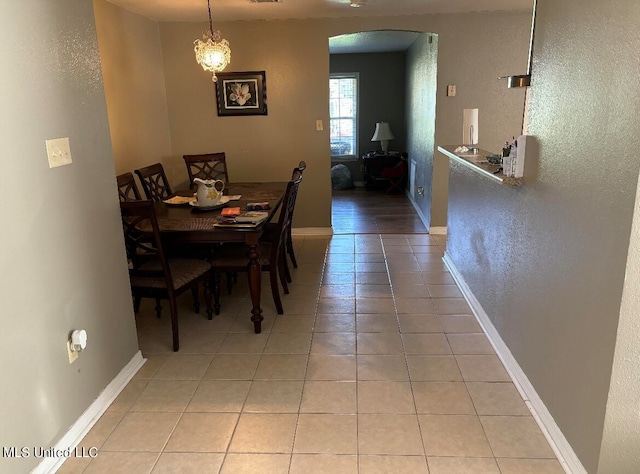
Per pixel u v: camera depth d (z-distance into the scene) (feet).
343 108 27.40
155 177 15.23
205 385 8.12
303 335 9.87
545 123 6.74
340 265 14.30
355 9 14.49
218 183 12.21
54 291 6.36
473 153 11.58
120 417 7.29
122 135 13.58
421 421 7.04
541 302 6.97
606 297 5.17
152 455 6.47
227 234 9.63
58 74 6.44
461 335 9.73
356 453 6.42
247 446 6.61
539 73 6.93
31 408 5.92
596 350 5.40
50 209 6.27
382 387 7.93
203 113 16.81
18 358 5.70
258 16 15.34
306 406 7.48
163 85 16.47
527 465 6.14
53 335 6.35
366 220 19.88
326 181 17.34
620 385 5.11
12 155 5.59
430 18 15.62
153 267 9.81
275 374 8.42
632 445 5.32
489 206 9.61
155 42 15.81
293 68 16.33
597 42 5.28
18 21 5.69
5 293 5.49
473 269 10.99
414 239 16.97
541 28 6.86
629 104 4.68
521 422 6.97
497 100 16.20
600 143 5.25
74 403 6.82
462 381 8.05
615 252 4.98
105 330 7.64
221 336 9.90
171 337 9.89
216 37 12.73
